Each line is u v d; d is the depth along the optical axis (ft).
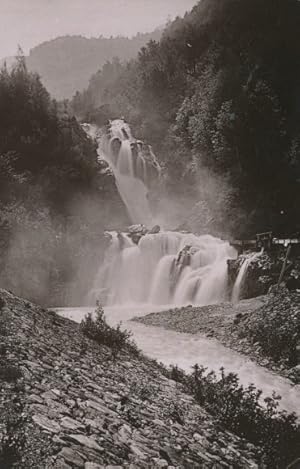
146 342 58.70
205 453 24.23
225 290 111.86
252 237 142.00
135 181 204.85
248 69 175.11
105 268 138.31
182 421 27.76
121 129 223.71
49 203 144.97
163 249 137.28
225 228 151.43
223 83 171.01
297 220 142.10
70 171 158.30
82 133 185.98
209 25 227.20
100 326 43.04
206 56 205.57
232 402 31.96
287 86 180.24
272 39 188.14
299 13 207.00
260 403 39.04
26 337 31.83
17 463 16.07
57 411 21.30
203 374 45.37
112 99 279.69
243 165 158.51
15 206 128.47
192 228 163.22
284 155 156.76
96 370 31.40
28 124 159.33
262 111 156.97
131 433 22.58
